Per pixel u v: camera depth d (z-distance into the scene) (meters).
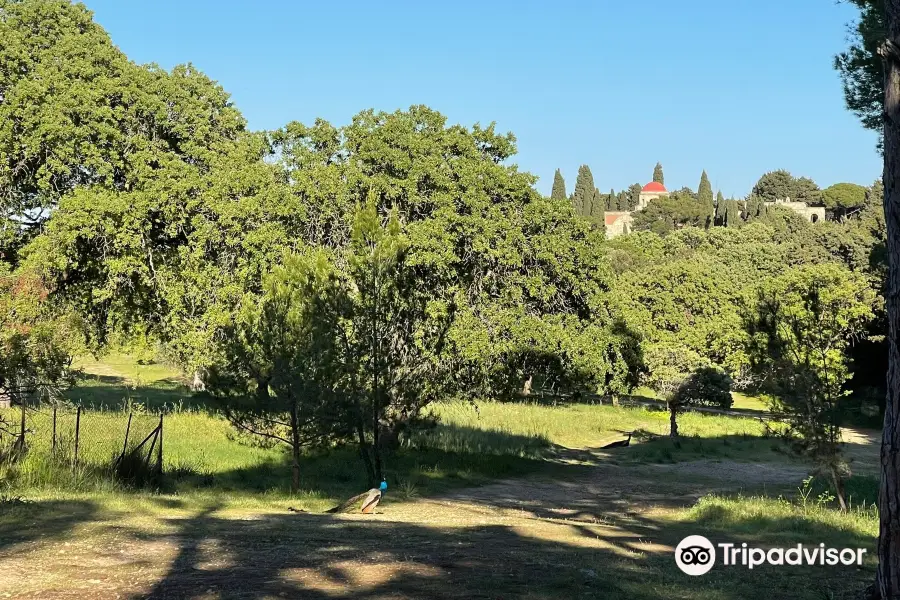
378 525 10.53
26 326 13.76
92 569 6.73
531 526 11.34
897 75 6.21
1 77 23.92
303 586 6.24
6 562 6.91
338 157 28.02
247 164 26.81
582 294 30.97
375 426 16.38
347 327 16.20
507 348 26.33
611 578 6.93
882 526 5.93
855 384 46.19
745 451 28.98
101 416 19.94
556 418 35.06
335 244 25.62
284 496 14.45
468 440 25.19
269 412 16.08
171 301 25.14
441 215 25.81
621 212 167.75
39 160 24.34
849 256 67.81
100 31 27.36
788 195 156.50
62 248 23.62
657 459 26.27
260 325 15.69
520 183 28.91
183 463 16.95
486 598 5.91
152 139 26.55
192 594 5.91
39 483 12.23
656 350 35.28
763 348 15.17
